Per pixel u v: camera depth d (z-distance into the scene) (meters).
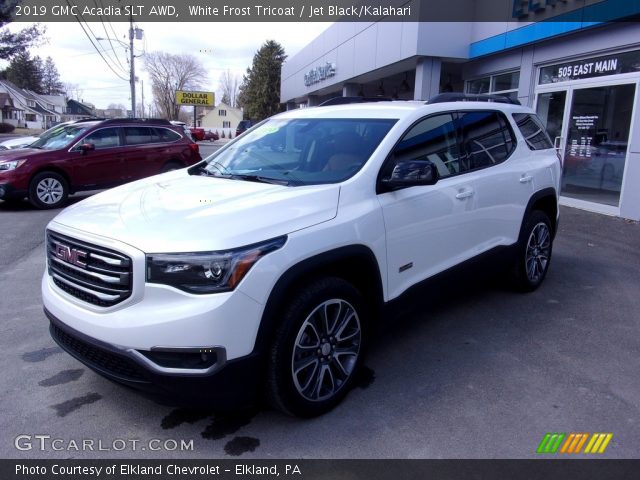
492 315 4.82
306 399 3.08
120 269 2.74
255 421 3.15
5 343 4.16
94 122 11.28
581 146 10.16
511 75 12.21
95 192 12.98
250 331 2.73
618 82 9.05
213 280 2.65
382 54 14.88
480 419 3.18
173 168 12.03
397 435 3.02
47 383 3.56
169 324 2.62
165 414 3.22
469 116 4.55
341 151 3.75
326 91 24.11
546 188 5.30
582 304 5.12
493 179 4.54
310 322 3.04
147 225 2.88
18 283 5.69
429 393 3.47
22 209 10.38
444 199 3.96
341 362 3.36
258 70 69.38
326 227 3.08
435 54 12.75
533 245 5.34
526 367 3.84
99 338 2.79
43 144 11.16
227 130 86.31
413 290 3.77
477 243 4.45
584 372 3.78
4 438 2.97
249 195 3.28
